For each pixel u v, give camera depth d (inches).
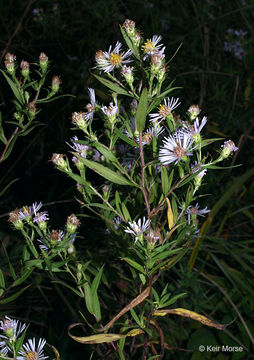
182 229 18.4
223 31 40.8
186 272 25.0
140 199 19.3
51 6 43.1
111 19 38.4
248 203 30.7
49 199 32.3
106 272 23.8
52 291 27.1
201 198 28.4
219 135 32.1
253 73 36.2
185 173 18.2
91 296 17.2
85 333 23.9
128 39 16.7
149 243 15.7
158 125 17.4
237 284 26.4
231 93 36.1
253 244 29.7
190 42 39.2
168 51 37.0
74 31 42.1
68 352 23.8
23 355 16.7
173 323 24.6
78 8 43.2
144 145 17.6
